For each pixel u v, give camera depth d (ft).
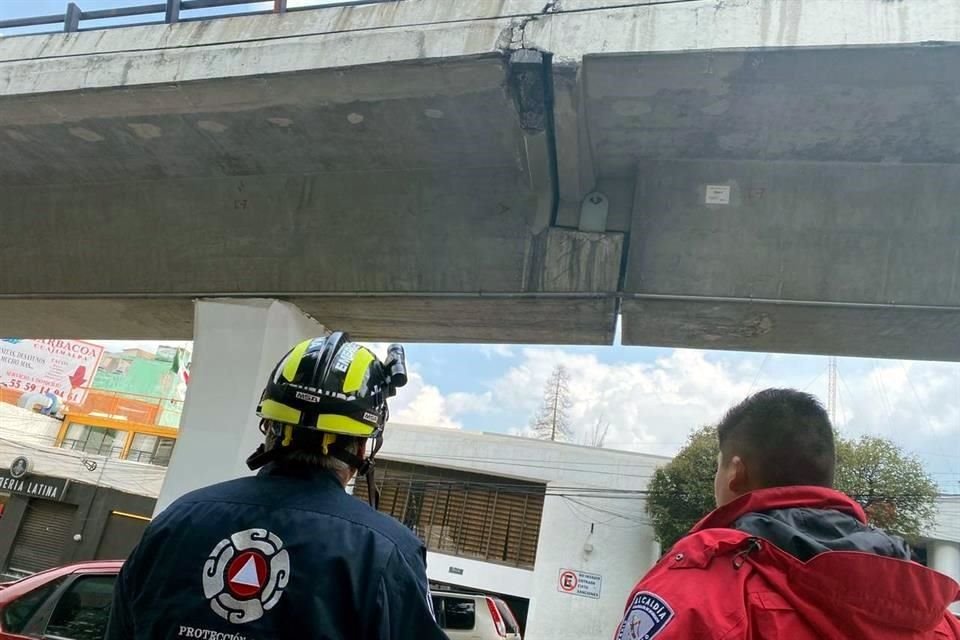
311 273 21.98
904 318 18.29
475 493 76.33
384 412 5.64
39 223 24.76
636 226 18.84
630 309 19.77
